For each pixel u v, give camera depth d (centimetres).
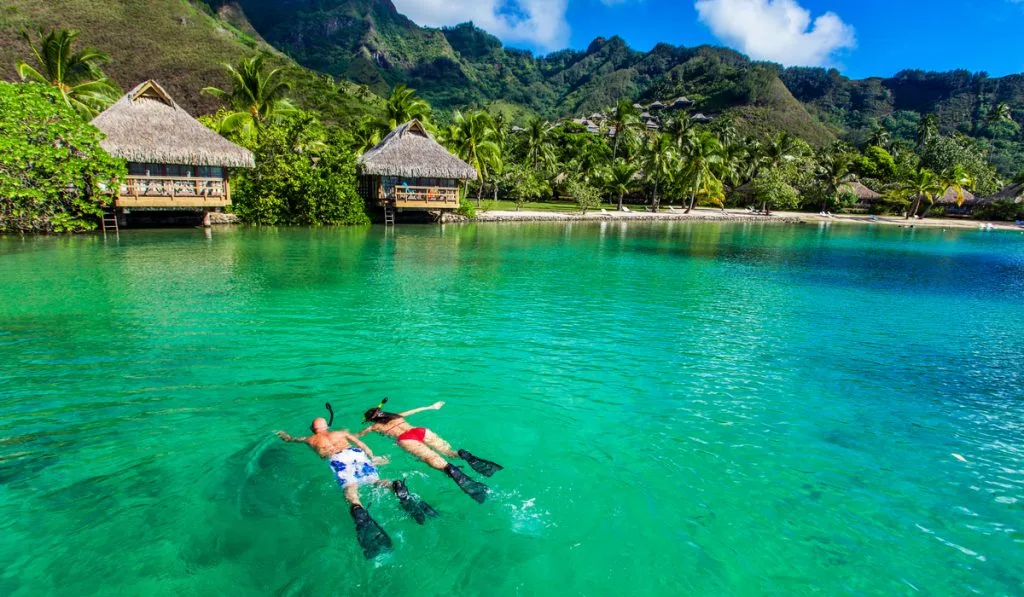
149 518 441
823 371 905
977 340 1151
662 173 6103
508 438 604
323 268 1755
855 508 498
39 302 1185
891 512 495
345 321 1111
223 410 659
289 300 1283
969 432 684
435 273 1742
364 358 877
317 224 3272
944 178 6500
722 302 1462
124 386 730
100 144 2383
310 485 488
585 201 4994
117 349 888
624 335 1081
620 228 4106
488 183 5250
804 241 3494
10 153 2077
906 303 1545
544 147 7138
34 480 495
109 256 1833
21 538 415
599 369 866
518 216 4306
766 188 6181
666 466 557
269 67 8450
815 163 7638
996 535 466
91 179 2369
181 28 9138
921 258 2723
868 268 2281
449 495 480
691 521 464
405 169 3425
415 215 3838
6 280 1412
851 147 9562
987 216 6353
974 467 591
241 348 912
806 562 419
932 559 431
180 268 1658
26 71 3169
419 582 378
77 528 428
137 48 8375
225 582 374
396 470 511
